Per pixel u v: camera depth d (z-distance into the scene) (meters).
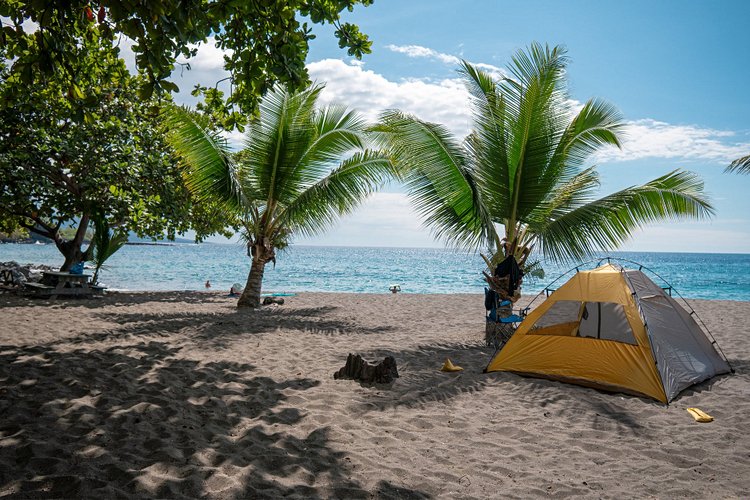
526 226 10.11
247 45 5.22
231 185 11.77
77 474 3.35
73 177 15.49
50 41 4.33
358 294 20.20
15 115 13.02
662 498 3.49
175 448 3.90
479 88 9.93
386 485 3.51
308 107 12.27
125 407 4.82
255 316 12.05
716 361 7.08
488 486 3.60
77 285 14.75
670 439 4.64
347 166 12.55
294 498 3.22
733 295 28.50
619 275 6.83
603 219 9.16
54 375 5.77
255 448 4.02
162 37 4.13
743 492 3.59
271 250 13.86
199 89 6.68
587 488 3.62
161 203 15.71
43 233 17.00
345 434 4.45
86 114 5.02
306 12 5.13
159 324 10.04
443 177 9.43
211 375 6.20
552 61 9.23
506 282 9.07
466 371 7.08
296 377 6.37
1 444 3.79
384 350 8.39
